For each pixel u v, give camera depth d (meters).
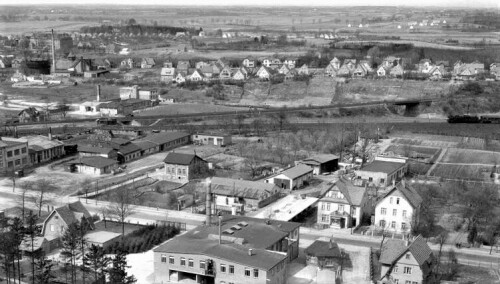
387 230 141.25
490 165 198.00
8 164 193.12
